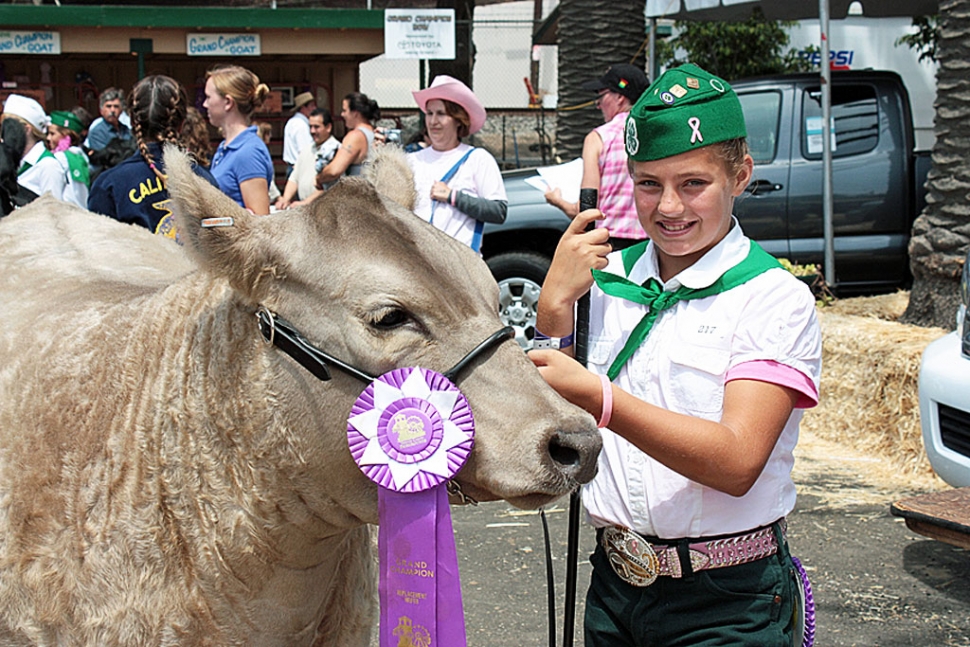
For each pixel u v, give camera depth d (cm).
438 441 194
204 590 220
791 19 1084
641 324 240
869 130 866
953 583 425
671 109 218
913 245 702
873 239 854
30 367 251
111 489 224
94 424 232
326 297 204
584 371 212
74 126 974
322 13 1313
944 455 445
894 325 650
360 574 251
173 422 221
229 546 217
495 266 751
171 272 336
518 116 1981
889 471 565
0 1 1672
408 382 196
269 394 209
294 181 897
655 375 237
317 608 234
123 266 328
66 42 1312
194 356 222
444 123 570
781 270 233
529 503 193
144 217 465
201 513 218
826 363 643
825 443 625
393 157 264
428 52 1243
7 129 612
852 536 473
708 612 234
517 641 377
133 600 220
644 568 236
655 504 233
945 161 686
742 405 219
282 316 208
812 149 852
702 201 222
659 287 241
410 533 201
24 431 239
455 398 195
